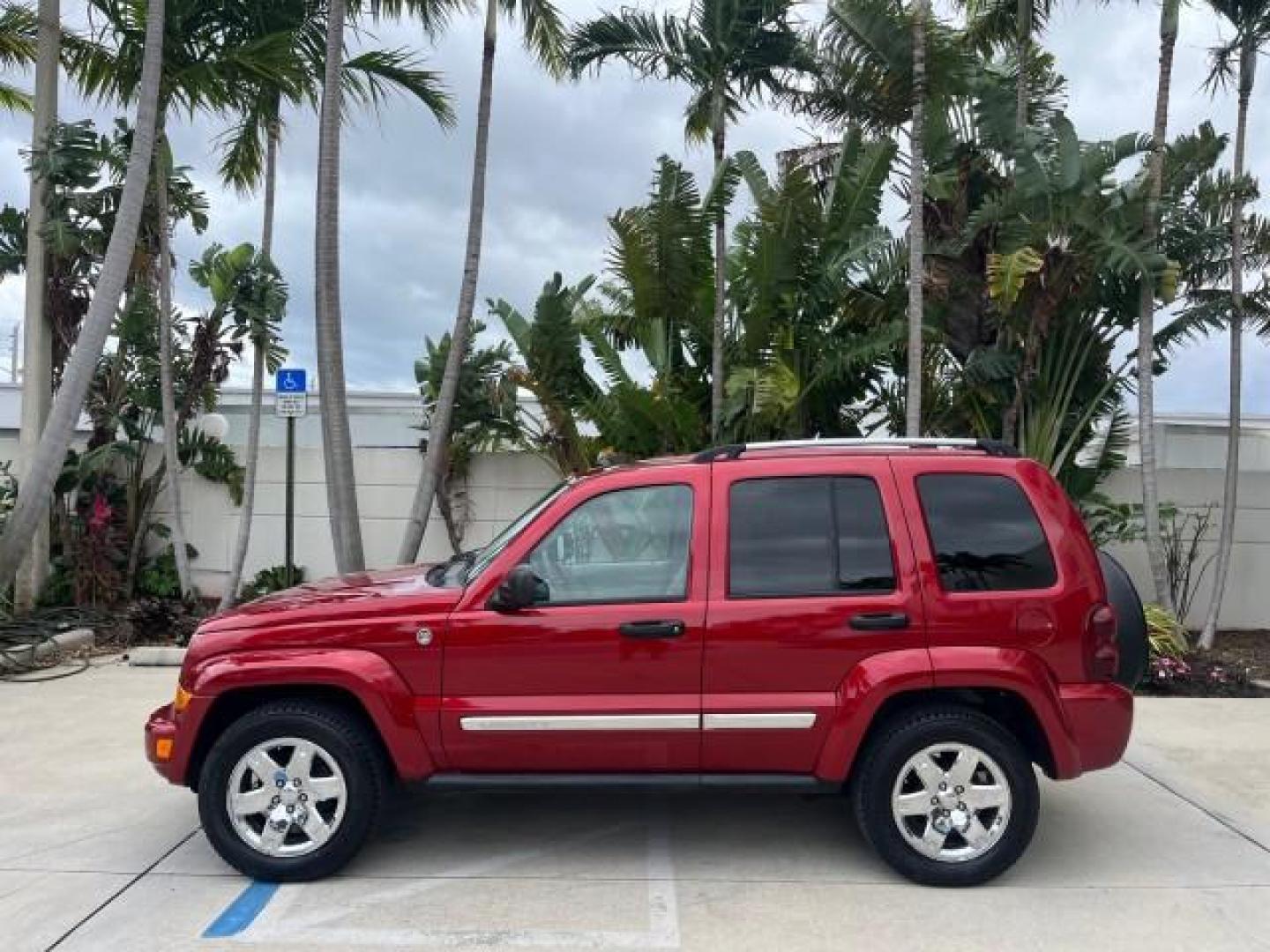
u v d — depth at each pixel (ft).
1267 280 33.91
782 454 15.52
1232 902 14.20
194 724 14.71
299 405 32.04
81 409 32.09
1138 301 33.81
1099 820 17.62
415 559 33.17
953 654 14.33
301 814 14.67
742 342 35.12
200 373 37.22
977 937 13.07
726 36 32.45
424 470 33.53
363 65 34.83
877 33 30.09
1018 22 37.27
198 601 36.52
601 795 18.75
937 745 14.47
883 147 34.94
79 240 34.45
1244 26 33.12
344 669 14.44
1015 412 33.73
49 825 16.93
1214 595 33.68
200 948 12.66
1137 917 13.70
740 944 12.87
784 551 14.82
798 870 15.25
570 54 35.19
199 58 34.83
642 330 38.63
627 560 15.01
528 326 38.34
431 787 14.69
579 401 37.06
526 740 14.47
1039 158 30.81
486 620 14.55
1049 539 14.83
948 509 14.96
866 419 38.09
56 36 35.86
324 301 31.96
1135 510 34.88
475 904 14.03
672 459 15.90
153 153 33.83
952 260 34.81
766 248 33.22
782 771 14.60
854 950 12.72
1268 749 22.03
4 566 30.35
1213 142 32.01
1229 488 33.58
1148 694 27.78
